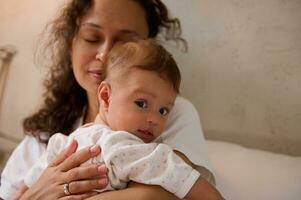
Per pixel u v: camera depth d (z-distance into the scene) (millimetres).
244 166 1309
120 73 981
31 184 1110
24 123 1478
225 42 1599
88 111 1405
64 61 1465
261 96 1544
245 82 1572
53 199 932
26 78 2102
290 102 1487
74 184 911
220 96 1637
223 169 1312
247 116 1584
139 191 845
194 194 844
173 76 988
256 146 1574
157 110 957
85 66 1255
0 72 2166
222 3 1586
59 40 1473
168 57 1008
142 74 951
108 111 991
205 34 1639
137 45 1015
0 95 2174
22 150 1380
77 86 1450
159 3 1434
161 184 833
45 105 1537
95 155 915
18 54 2109
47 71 1961
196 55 1670
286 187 1196
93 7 1230
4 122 2176
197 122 1215
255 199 1192
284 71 1486
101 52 1200
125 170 853
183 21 1678
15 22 2102
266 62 1519
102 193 880
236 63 1584
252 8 1523
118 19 1207
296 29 1450
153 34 1444
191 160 1065
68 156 979
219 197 859
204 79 1666
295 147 1495
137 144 884
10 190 1286
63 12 1431
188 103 1244
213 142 1511
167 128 1129
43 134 1406
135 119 940
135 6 1263
